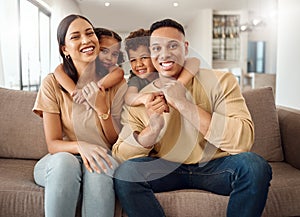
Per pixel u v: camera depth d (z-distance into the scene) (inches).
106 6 252.4
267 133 72.2
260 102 74.2
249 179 48.7
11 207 54.2
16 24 149.6
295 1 94.1
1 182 55.9
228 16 277.6
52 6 197.5
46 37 203.2
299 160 65.1
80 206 52.1
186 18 302.8
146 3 245.3
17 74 151.3
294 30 95.2
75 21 59.6
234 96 56.0
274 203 55.6
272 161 71.6
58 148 58.0
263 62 346.3
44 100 60.4
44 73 202.2
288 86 99.4
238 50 279.6
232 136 53.0
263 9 248.5
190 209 53.2
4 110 73.3
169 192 54.9
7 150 72.2
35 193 54.2
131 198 50.3
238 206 49.5
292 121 69.5
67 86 59.5
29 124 72.8
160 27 55.2
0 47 103.7
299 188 56.3
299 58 92.0
